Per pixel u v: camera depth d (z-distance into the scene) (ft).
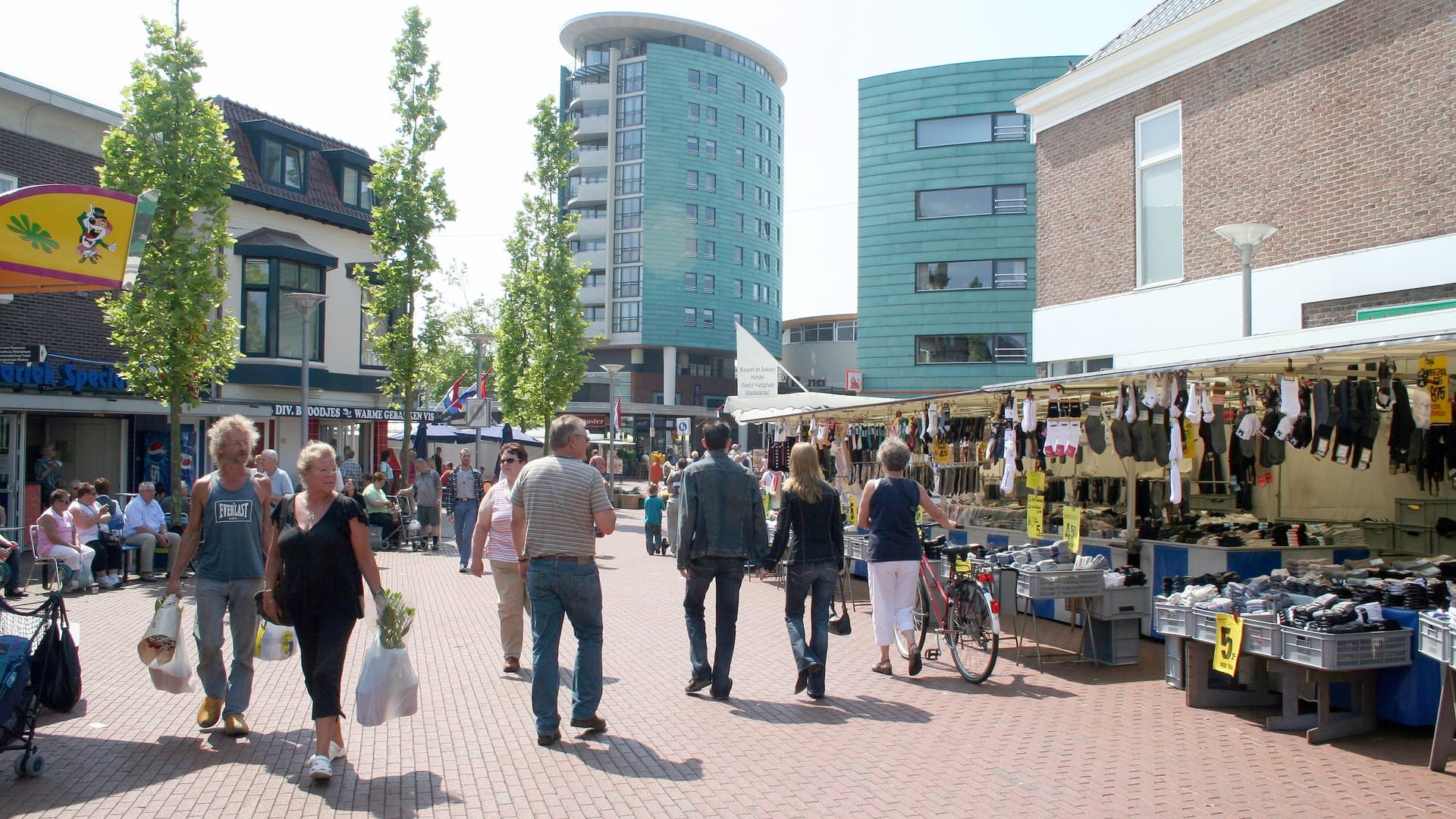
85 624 31.99
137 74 46.75
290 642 20.02
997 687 23.85
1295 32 42.27
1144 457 29.40
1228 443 34.45
